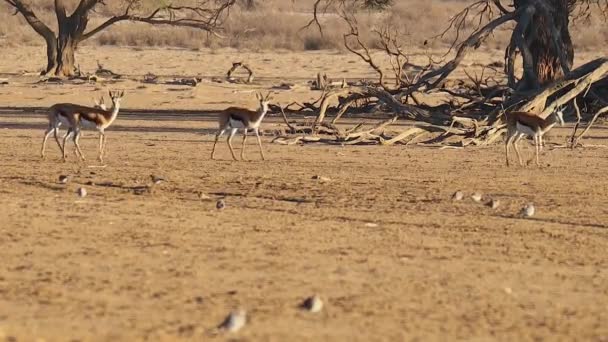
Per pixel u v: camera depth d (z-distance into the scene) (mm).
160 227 45469
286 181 65000
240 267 37312
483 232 46188
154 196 56281
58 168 70938
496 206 54188
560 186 64625
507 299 33344
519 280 36375
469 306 32188
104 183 62156
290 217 49312
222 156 81688
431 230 46375
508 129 78125
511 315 31203
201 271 36500
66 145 88625
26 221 46406
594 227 48594
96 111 75688
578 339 28625
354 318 30234
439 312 31297
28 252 39438
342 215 50438
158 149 86375
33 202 52562
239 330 28391
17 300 31781
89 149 85500
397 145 92750
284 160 79125
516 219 50344
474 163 78562
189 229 45125
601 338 28766
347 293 33531
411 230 46250
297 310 31016
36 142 91062
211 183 63250
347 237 44000
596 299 33781
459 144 92375
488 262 39438
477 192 60531
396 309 31516
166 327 28688
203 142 93500
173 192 58500
